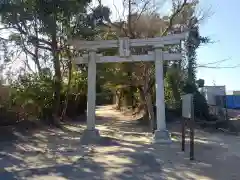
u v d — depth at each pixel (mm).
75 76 22750
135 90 24172
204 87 25016
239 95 30469
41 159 9617
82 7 12578
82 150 11156
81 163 9000
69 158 9750
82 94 24594
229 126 17594
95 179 7301
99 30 17156
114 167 8477
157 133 12953
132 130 17406
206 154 10289
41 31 11828
